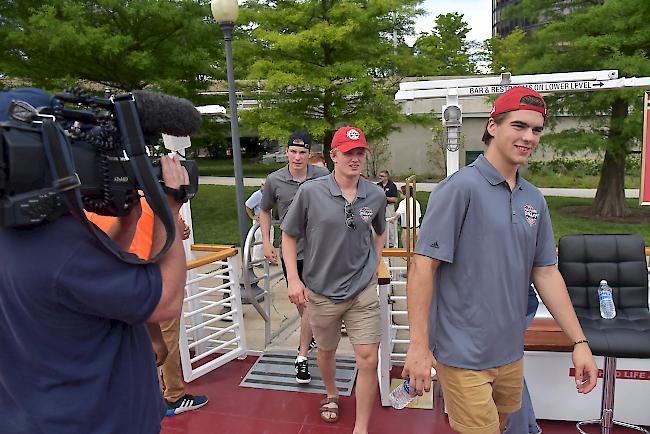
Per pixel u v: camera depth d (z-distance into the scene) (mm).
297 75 10703
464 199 1883
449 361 1978
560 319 2109
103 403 1173
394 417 3252
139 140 1112
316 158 4770
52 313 1073
